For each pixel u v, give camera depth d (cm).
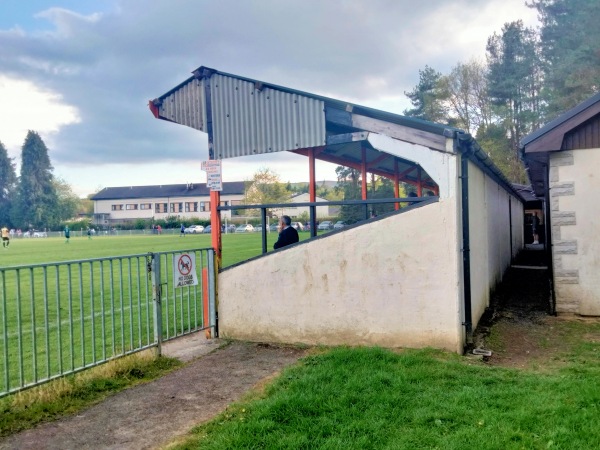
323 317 694
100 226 9125
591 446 354
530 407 421
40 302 1177
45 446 392
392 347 654
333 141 709
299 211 8175
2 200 9912
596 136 892
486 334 738
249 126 775
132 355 598
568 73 3444
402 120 655
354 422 400
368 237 670
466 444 359
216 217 784
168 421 436
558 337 745
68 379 510
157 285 637
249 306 740
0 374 616
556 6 4112
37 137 9488
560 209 915
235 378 554
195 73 811
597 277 895
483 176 925
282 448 362
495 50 4675
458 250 632
